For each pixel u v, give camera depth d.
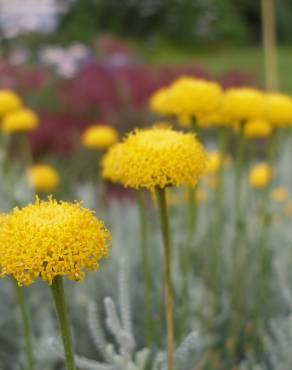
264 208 0.28
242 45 1.86
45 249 0.16
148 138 0.19
